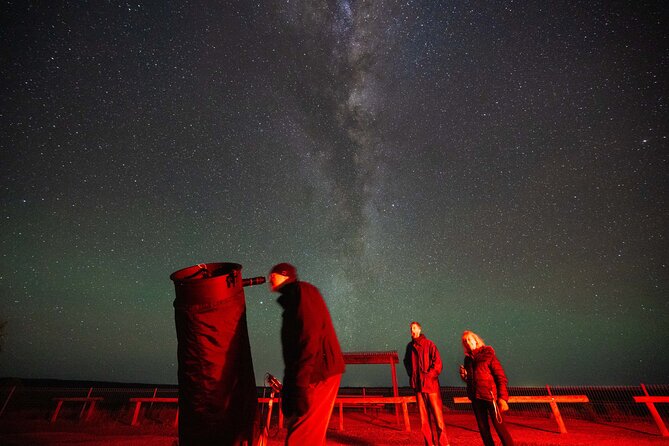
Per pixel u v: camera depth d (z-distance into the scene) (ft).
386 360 31.81
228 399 7.45
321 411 7.50
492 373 13.71
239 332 7.86
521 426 25.91
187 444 7.34
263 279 8.61
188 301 7.52
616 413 28.22
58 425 28.50
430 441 16.16
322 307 8.02
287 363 7.54
